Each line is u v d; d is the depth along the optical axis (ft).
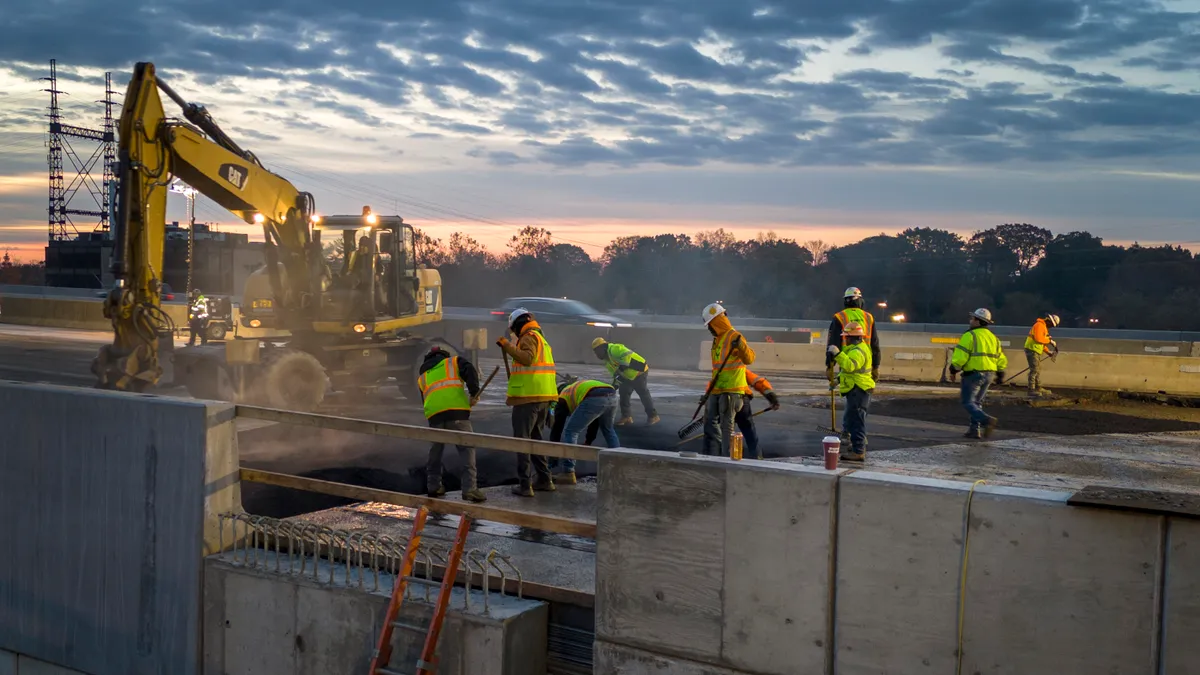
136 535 21.50
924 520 13.92
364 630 18.45
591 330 88.02
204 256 213.05
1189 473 32.04
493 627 16.76
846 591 14.55
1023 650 13.32
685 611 15.90
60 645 22.90
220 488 20.81
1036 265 282.15
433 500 18.39
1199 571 12.10
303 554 19.75
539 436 27.14
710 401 29.14
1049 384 60.59
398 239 52.85
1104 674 12.79
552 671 17.89
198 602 20.52
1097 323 250.57
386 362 53.06
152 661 21.27
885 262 293.43
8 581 23.85
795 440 38.65
